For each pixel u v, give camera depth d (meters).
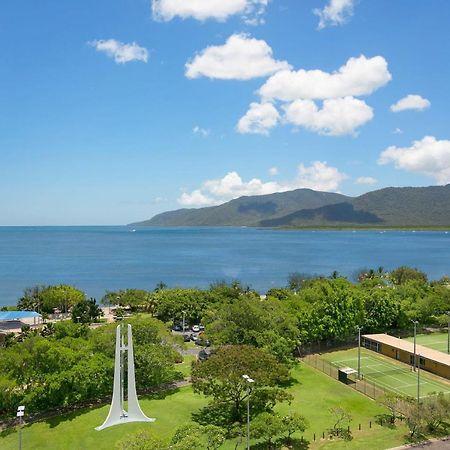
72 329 80.25
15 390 64.38
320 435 57.78
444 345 105.00
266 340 82.12
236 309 88.94
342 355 97.44
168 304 132.75
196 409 65.81
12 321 133.00
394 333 117.19
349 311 105.06
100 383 66.94
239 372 60.09
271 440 56.16
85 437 57.12
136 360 71.94
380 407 67.81
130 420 61.28
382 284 154.00
